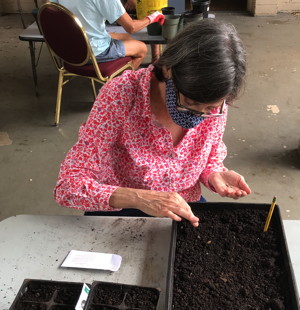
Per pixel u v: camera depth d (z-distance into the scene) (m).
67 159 1.09
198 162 1.16
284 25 4.57
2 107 3.18
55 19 2.33
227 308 0.82
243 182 1.13
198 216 1.07
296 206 2.15
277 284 0.87
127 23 2.48
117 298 0.83
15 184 2.39
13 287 0.89
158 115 1.07
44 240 1.00
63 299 0.83
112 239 1.00
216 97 0.79
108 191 1.03
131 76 1.05
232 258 0.94
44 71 3.73
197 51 0.76
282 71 3.55
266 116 2.93
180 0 2.89
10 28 4.80
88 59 2.48
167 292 0.82
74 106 3.16
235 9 5.11
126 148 1.10
